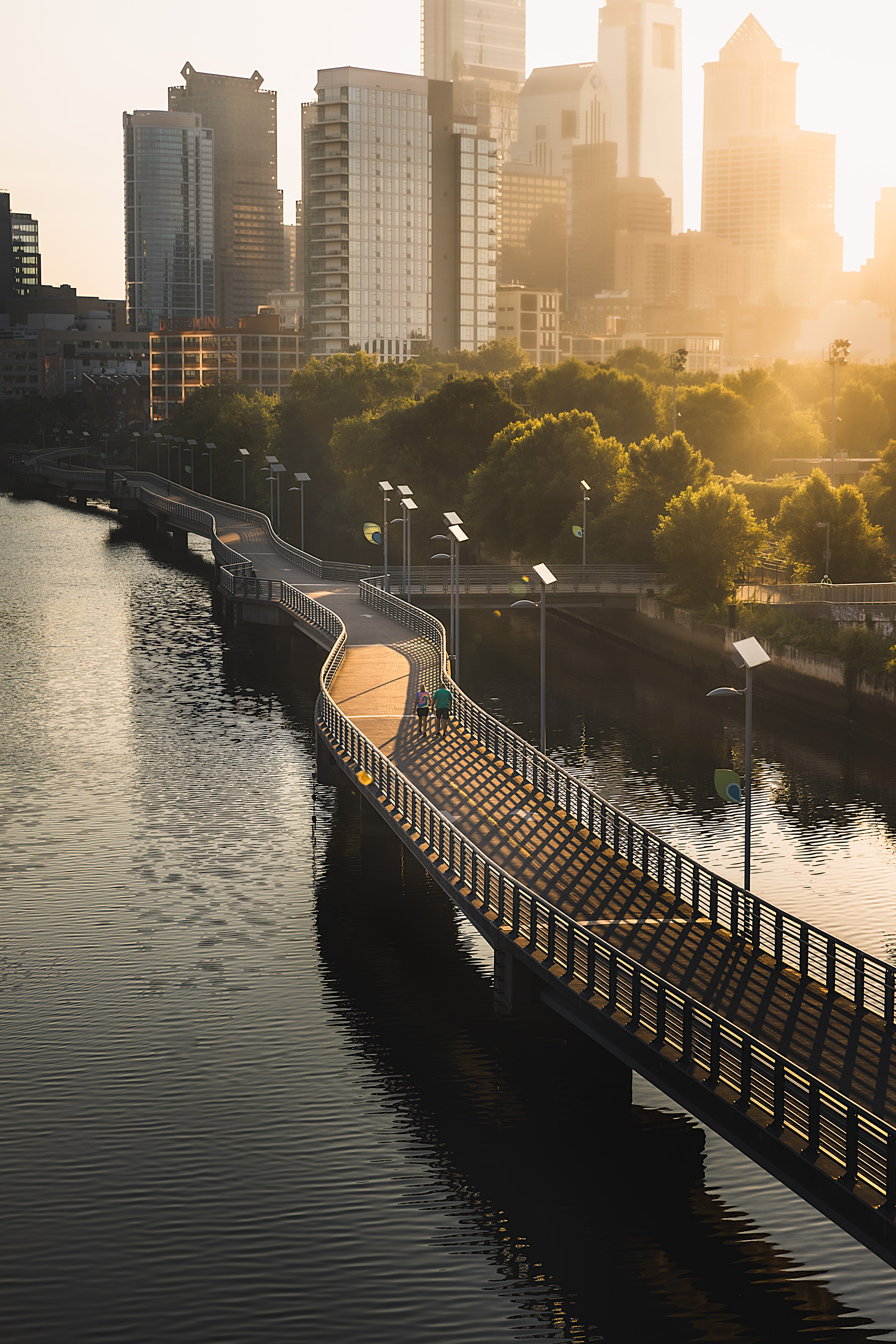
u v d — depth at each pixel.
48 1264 29.61
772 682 86.88
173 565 152.12
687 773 69.88
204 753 73.12
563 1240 30.56
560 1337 27.38
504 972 39.25
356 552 145.88
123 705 84.38
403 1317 27.94
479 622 115.88
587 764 71.31
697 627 95.19
